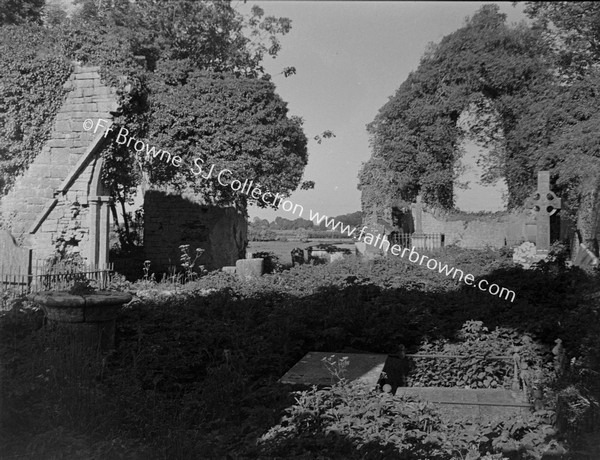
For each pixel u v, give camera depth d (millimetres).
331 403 5758
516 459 4871
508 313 10375
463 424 5449
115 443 5250
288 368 8188
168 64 19141
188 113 18828
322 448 4984
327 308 10664
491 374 8180
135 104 18344
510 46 23234
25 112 17703
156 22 19938
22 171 17891
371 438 5031
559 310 10789
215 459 5086
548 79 22844
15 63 17641
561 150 21516
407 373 8469
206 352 8570
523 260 18312
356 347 9344
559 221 22500
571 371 7043
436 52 24953
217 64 21031
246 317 10203
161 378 7484
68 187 17562
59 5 21375
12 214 17812
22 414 5727
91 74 17641
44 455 5070
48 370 6715
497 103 24094
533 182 24281
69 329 8203
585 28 19297
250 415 6020
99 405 6004
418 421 5426
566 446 4902
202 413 6301
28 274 14312
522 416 5652
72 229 17562
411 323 9719
